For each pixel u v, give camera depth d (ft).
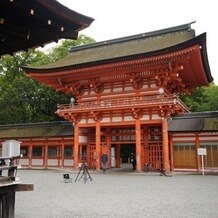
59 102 160.66
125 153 180.14
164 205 35.81
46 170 108.37
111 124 98.02
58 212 31.89
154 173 85.40
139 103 90.38
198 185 57.52
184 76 102.12
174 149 95.50
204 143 91.97
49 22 26.91
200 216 29.22
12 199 25.53
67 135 111.86
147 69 92.94
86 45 129.70
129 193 47.06
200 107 168.35
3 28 28.02
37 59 185.98
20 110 164.55
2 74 188.03
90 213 31.27
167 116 89.40
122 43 121.70
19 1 24.23
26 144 122.72
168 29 112.47
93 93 107.45
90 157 107.76
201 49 81.35
